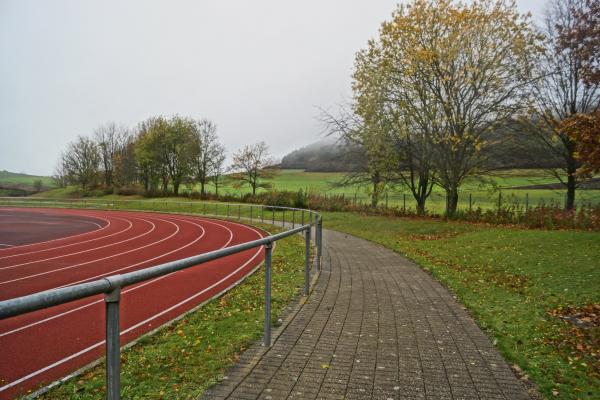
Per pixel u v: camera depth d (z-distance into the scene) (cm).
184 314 687
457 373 432
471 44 2181
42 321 715
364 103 2478
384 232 2062
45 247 1778
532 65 2181
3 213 4091
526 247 1330
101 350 581
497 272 1037
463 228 1961
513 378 424
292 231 627
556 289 828
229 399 371
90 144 7281
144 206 4656
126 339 605
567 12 2131
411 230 2038
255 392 385
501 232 1702
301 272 1032
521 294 804
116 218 3491
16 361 541
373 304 709
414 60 2222
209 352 499
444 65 2198
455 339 537
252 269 1153
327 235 2003
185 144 5797
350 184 2883
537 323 617
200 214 3734
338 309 676
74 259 1459
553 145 2302
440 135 2227
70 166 7375
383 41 2372
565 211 1908
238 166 5672
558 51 2092
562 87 2188
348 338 536
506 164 2412
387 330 570
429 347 507
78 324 700
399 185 2766
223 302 759
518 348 513
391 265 1118
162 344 543
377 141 2444
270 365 448
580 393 394
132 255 1548
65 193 7456
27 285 1057
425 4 2264
